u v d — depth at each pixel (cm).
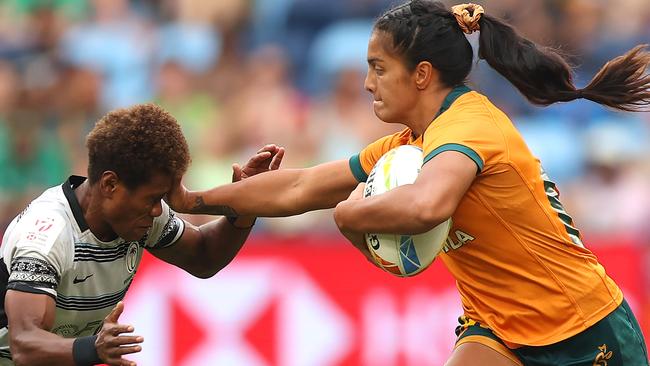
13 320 1292
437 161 1277
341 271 2358
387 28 1349
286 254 2353
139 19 3509
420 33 1339
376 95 1377
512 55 1380
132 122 1324
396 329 2358
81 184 1388
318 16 3488
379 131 3161
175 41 3422
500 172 1317
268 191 1485
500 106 3206
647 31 3494
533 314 1363
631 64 1431
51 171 3055
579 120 3192
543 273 1354
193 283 2330
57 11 3478
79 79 3284
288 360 2342
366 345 2352
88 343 1244
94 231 1369
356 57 3331
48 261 1322
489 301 1392
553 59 1391
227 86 3306
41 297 1306
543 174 1388
